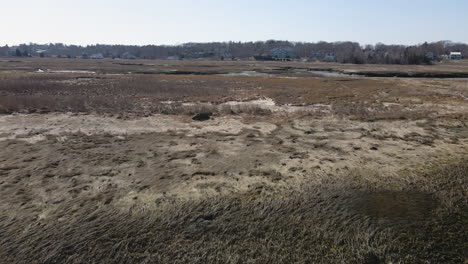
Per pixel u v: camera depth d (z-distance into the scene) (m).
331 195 5.40
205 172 6.43
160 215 4.76
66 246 4.04
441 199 5.22
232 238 4.24
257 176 6.25
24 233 4.28
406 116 12.16
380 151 7.84
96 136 9.21
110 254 3.92
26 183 5.82
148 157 7.37
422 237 4.21
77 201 5.18
